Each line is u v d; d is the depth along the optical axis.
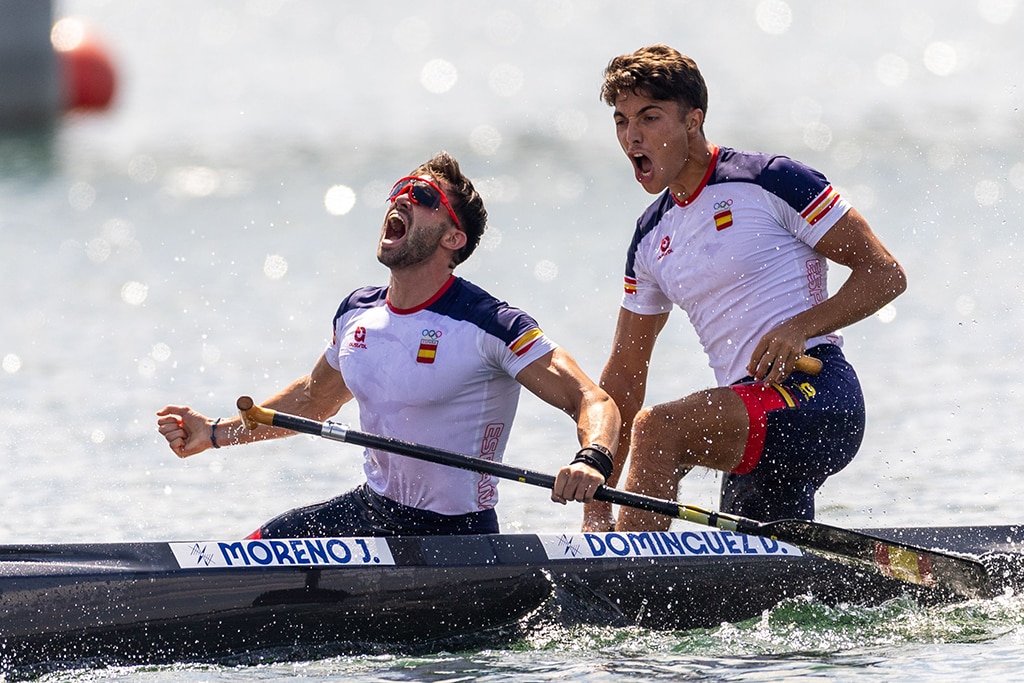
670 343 43.47
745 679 17.42
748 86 138.88
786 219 21.25
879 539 19.64
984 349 41.19
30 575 17.98
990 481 28.61
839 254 21.09
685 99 21.00
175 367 42.03
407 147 100.25
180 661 18.38
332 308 51.44
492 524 20.53
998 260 55.31
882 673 17.59
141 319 49.78
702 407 20.61
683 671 17.86
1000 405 34.91
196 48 188.62
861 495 27.83
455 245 19.53
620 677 17.62
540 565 19.67
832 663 18.11
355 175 87.12
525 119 117.19
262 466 31.17
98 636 18.09
